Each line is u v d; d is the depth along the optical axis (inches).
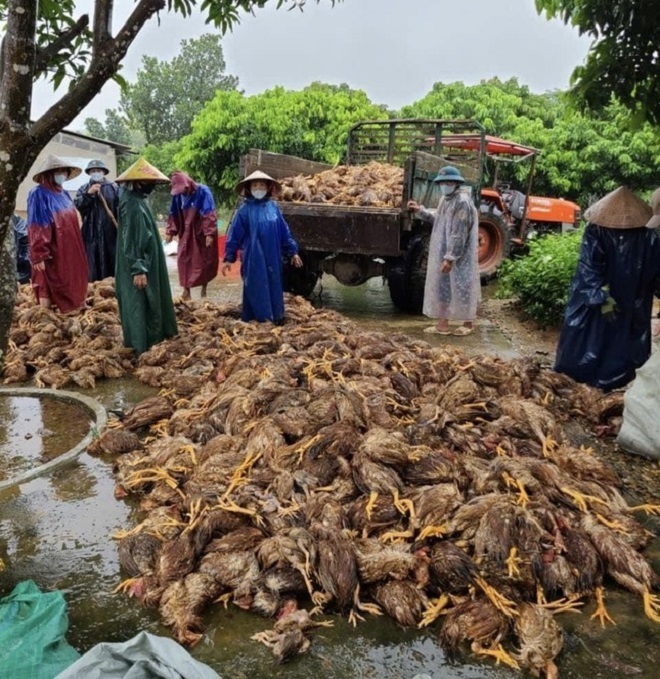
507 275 445.4
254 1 177.2
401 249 392.5
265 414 206.8
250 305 343.6
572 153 876.6
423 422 193.6
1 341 140.5
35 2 105.4
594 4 207.3
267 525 153.1
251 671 119.7
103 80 118.8
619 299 249.9
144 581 141.6
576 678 117.7
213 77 1852.9
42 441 224.8
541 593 136.7
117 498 181.8
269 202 340.2
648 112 231.0
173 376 275.4
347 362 243.3
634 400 208.8
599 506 162.2
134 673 104.1
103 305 363.3
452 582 135.6
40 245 335.3
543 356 326.0
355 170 449.1
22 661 113.2
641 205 244.1
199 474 173.8
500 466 167.8
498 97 984.3
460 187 348.8
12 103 107.0
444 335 369.7
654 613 134.0
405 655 123.4
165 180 297.9
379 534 152.9
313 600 135.9
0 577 147.1
